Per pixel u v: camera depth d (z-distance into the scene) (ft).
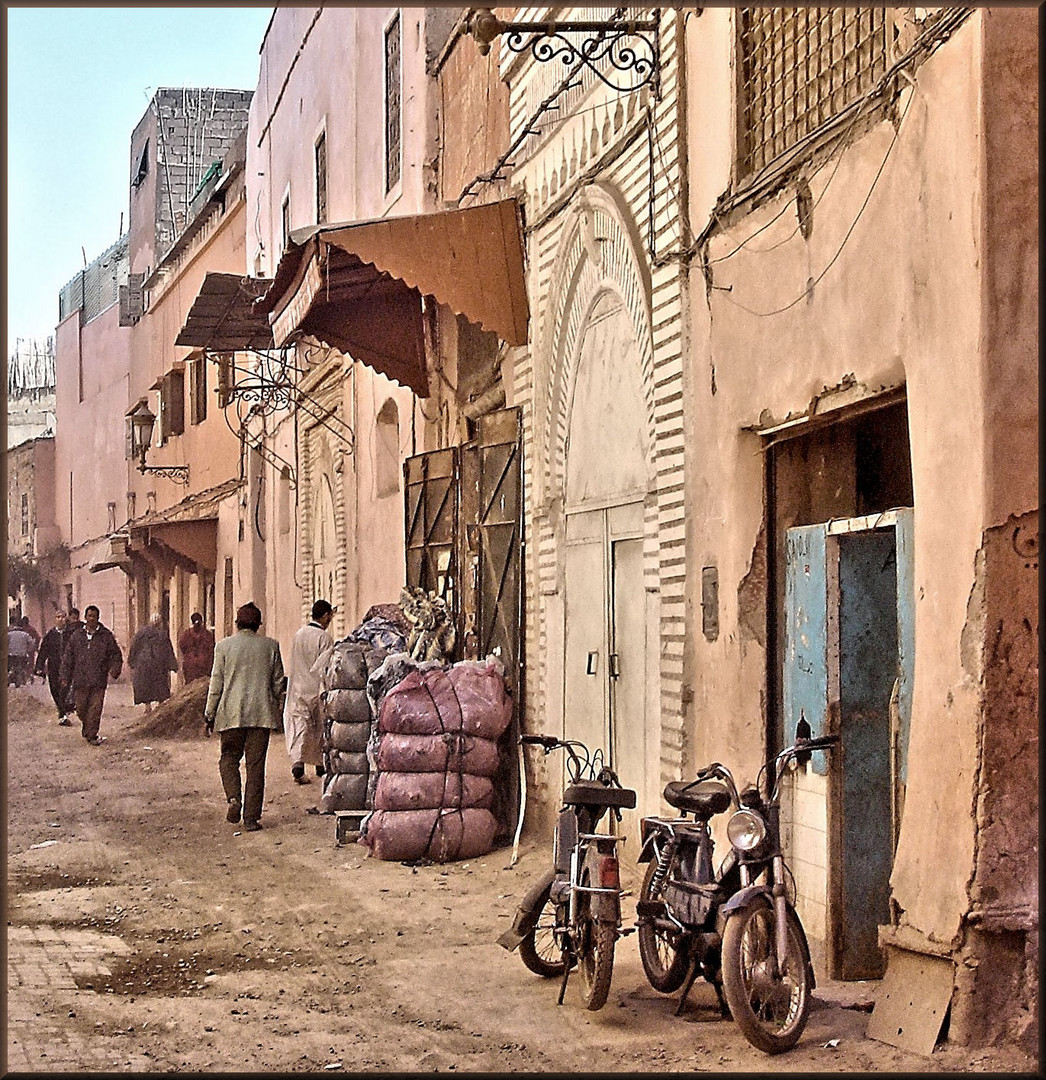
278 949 25.98
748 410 26.40
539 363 38.50
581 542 36.04
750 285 26.37
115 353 150.61
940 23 19.99
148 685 79.46
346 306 48.73
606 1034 20.36
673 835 21.88
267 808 44.73
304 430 74.59
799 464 27.12
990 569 18.92
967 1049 18.67
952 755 19.35
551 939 26.00
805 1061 18.78
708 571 28.02
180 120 135.85
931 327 20.21
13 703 88.02
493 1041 20.08
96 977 24.00
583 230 35.17
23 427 231.30
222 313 62.23
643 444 31.81
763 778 26.43
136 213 146.72
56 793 48.98
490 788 35.94
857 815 22.85
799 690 25.40
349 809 40.75
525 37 40.22
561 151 37.14
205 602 108.47
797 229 24.49
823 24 24.41
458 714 35.63
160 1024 21.04
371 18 60.23
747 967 19.75
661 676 30.09
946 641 19.63
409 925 27.84
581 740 35.47
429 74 51.52
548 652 37.91
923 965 19.56
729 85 27.37
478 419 43.19
